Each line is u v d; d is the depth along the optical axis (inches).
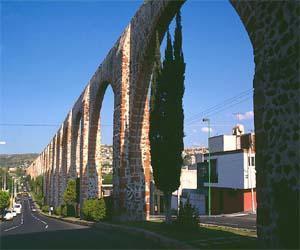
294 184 370.9
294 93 377.4
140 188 911.7
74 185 1664.6
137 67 887.1
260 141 419.2
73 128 1786.4
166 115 653.3
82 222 1165.1
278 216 383.2
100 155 1401.3
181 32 660.7
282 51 396.5
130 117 922.1
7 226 1341.0
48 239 688.4
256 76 432.1
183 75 659.4
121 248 531.5
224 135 2218.3
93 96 1346.0
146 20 834.8
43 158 3941.9
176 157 650.8
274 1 410.0
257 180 420.2
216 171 1927.9
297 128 371.9
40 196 4146.2
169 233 600.7
